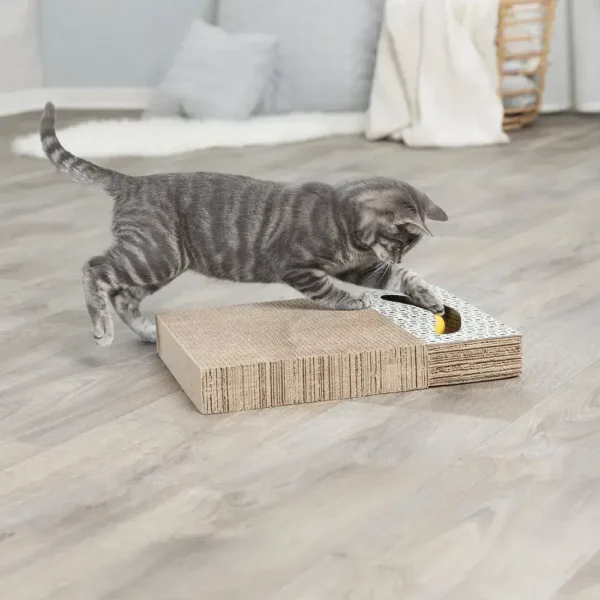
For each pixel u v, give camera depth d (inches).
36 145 137.8
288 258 67.2
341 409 61.2
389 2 144.6
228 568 47.0
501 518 50.1
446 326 69.3
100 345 68.8
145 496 52.7
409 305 71.1
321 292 67.9
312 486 53.2
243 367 60.7
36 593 45.7
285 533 49.4
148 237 67.2
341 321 67.0
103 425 59.9
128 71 179.2
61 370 67.4
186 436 58.4
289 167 126.3
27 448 57.5
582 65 164.2
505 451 56.1
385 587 45.6
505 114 152.9
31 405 62.6
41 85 181.3
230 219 67.2
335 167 126.5
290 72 159.3
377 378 62.8
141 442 57.9
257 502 51.9
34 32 177.9
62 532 49.8
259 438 58.1
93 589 45.9
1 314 77.5
